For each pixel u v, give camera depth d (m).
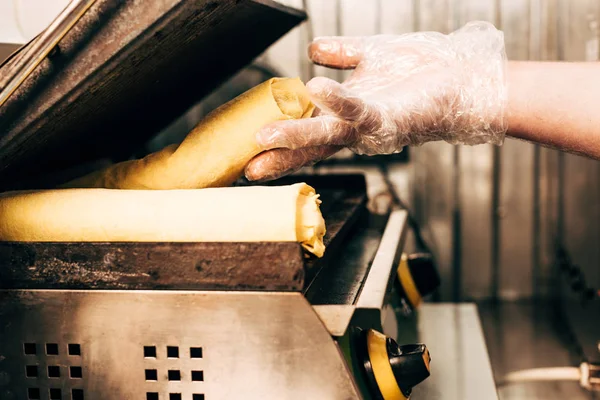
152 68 0.83
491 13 2.05
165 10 0.64
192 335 0.70
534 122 0.95
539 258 2.14
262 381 0.68
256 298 0.68
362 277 0.94
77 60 0.67
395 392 0.73
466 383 1.07
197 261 0.69
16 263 0.73
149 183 0.84
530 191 2.12
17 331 0.74
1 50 0.95
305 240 0.70
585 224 2.08
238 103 0.81
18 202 0.75
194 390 0.70
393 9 2.06
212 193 0.71
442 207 2.14
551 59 2.05
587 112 0.92
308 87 0.73
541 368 1.59
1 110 0.69
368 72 0.99
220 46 1.01
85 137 0.97
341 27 2.07
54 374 0.74
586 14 2.01
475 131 0.95
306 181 1.47
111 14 0.65
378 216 1.50
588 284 1.90
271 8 0.96
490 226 2.14
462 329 1.36
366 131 0.83
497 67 0.95
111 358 0.72
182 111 1.29
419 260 1.34
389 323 1.06
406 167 2.12
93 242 0.72
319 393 0.67
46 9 1.17
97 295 0.72
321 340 0.66
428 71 0.95
